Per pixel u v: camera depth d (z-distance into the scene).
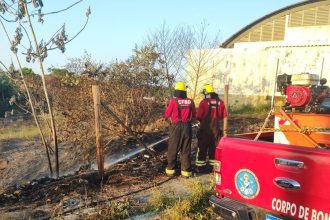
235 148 4.32
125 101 10.61
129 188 6.76
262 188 4.03
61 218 5.29
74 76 11.12
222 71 17.98
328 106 4.97
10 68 8.70
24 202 6.20
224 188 4.47
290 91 4.93
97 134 6.96
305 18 21.89
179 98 7.34
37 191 6.73
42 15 7.62
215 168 4.58
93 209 5.78
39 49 7.84
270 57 16.81
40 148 12.15
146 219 5.49
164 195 6.14
